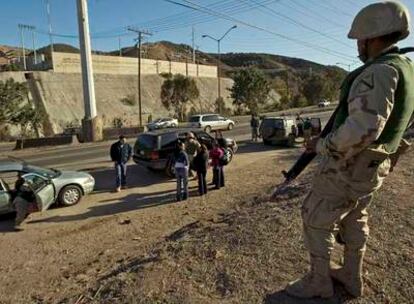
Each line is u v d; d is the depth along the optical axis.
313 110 66.00
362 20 2.02
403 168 7.23
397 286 2.83
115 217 9.41
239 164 16.62
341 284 2.76
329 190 2.25
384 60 1.95
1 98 34.19
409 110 2.01
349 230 2.55
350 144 1.92
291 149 21.02
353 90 1.95
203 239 4.37
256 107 65.25
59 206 10.44
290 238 3.92
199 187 11.26
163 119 39.12
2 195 9.12
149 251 5.45
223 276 3.27
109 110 57.66
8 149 25.73
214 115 32.91
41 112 40.22
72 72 61.50
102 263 6.22
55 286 5.47
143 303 3.04
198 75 86.19
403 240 3.65
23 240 8.00
